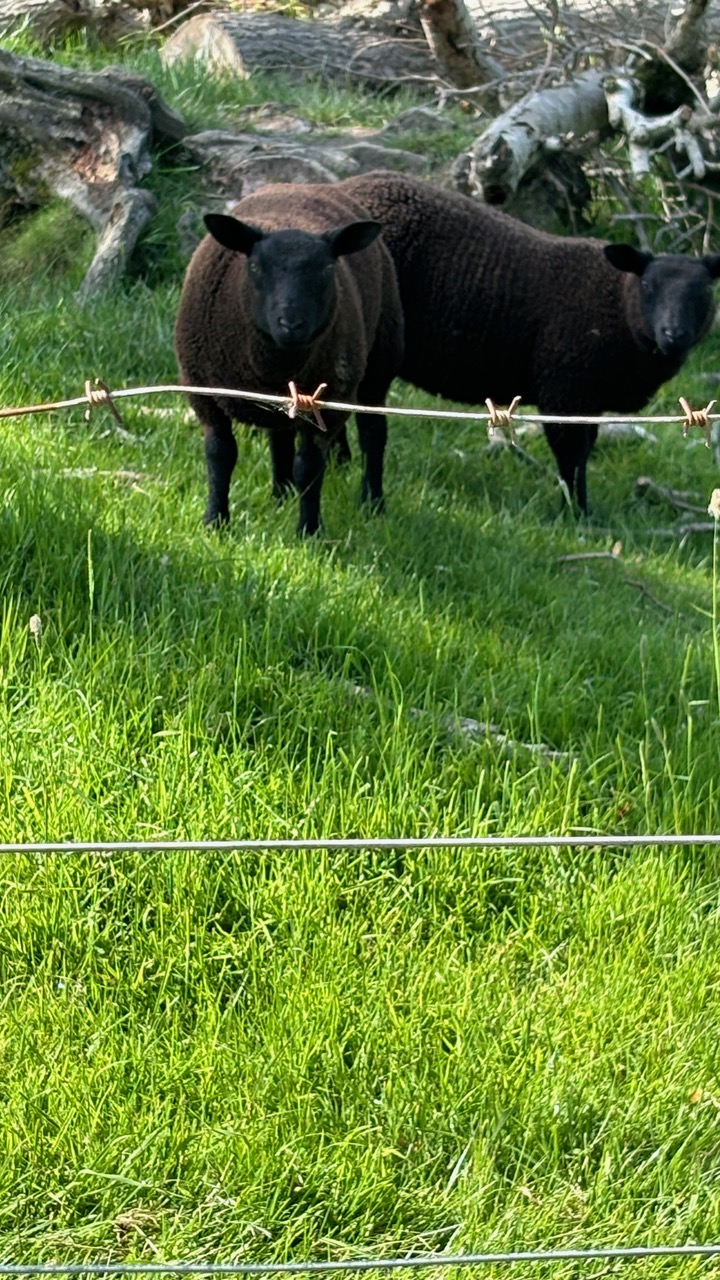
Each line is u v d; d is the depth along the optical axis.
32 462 5.74
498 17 13.54
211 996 3.35
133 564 4.89
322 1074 3.21
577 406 7.71
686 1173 3.10
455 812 3.96
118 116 9.54
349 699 4.46
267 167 9.84
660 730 4.66
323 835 3.78
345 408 3.21
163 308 8.54
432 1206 2.98
